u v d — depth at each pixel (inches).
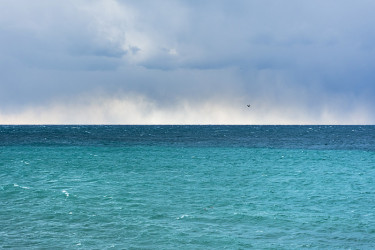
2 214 1498.5
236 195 1883.6
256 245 1213.1
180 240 1248.2
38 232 1302.9
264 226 1393.9
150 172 2573.8
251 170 2701.8
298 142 5684.1
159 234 1298.0
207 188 2049.7
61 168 2723.9
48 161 3110.2
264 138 6678.2
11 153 3759.8
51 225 1376.7
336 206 1681.8
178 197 1823.3
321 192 1962.4
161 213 1541.6
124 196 1822.1
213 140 6023.6
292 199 1804.9
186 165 2938.0
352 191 1989.4
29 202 1683.1
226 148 4520.2
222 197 1834.4
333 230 1354.6
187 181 2249.0
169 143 5300.2
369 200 1790.1
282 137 7027.6
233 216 1507.1
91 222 1416.1
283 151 4185.5
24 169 2657.5
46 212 1531.7
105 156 3523.6
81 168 2728.8
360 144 5319.9
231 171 2650.1
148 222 1422.2
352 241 1254.3
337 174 2541.8
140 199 1769.2
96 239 1247.5
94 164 2947.8
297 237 1285.7
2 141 5506.9
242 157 3540.8
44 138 6299.2
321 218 1492.4
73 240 1235.2
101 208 1601.9
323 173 2581.2
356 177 2425.0
